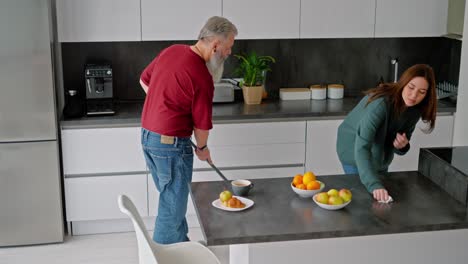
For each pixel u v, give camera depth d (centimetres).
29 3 435
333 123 502
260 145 497
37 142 462
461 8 502
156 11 489
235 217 308
